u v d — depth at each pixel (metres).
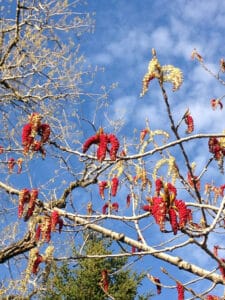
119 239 5.34
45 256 4.94
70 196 5.11
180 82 3.89
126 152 5.43
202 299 4.59
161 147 4.19
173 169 4.41
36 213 5.09
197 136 4.14
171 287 4.73
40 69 11.70
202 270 4.86
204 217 4.66
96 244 13.69
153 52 3.94
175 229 3.71
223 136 4.13
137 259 5.19
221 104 5.84
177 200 3.76
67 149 4.64
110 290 13.36
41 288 9.30
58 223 4.84
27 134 4.54
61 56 11.73
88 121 5.77
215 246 5.09
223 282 4.49
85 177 7.43
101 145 4.20
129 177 5.25
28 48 11.84
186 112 4.29
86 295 13.02
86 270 13.22
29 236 8.97
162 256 5.04
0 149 7.02
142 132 4.78
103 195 5.09
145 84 3.91
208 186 5.45
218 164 4.69
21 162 6.95
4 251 9.31
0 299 9.16
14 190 8.84
